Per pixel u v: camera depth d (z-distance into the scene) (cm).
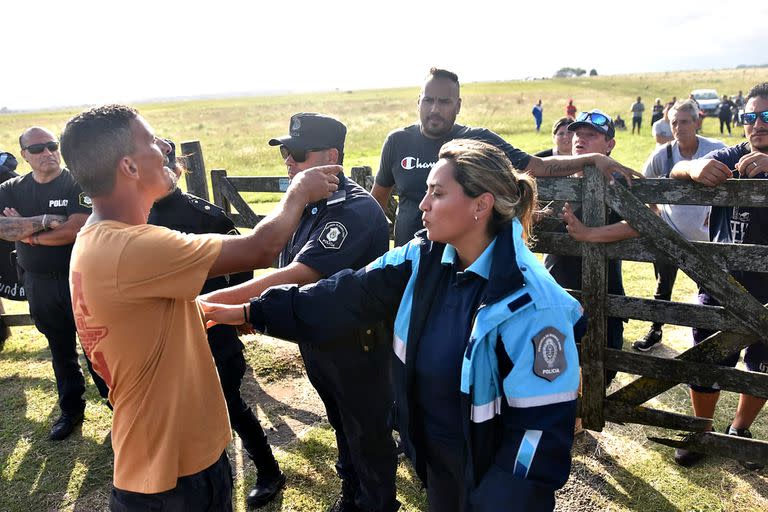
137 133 156
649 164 468
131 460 168
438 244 176
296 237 252
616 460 316
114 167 153
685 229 439
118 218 159
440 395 169
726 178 248
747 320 258
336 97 7219
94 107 158
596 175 280
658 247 271
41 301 356
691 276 266
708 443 283
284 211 183
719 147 430
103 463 340
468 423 157
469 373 153
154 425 164
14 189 365
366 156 1762
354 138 2411
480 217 161
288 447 344
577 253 296
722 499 282
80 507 304
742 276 300
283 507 294
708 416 317
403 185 338
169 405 164
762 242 295
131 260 149
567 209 290
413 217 336
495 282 152
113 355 159
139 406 163
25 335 540
